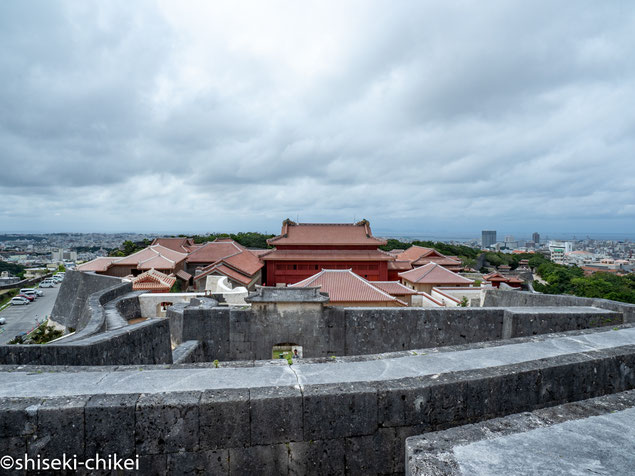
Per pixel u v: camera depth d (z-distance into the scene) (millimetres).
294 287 11125
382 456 4344
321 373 4785
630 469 2611
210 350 11016
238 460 4047
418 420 4430
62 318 27672
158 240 57031
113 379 4500
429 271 38375
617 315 9906
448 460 2701
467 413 4629
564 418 3316
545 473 2557
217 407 4000
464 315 10562
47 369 4754
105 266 43375
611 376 5492
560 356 5480
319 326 10906
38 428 3771
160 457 3924
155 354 9070
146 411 3902
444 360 5328
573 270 96438
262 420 4086
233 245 52594
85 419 3828
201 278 38719
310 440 4188
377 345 10781
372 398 4320
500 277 46875
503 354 5621
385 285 29891
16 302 48312
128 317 18000
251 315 11000
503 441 2965
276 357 11906
